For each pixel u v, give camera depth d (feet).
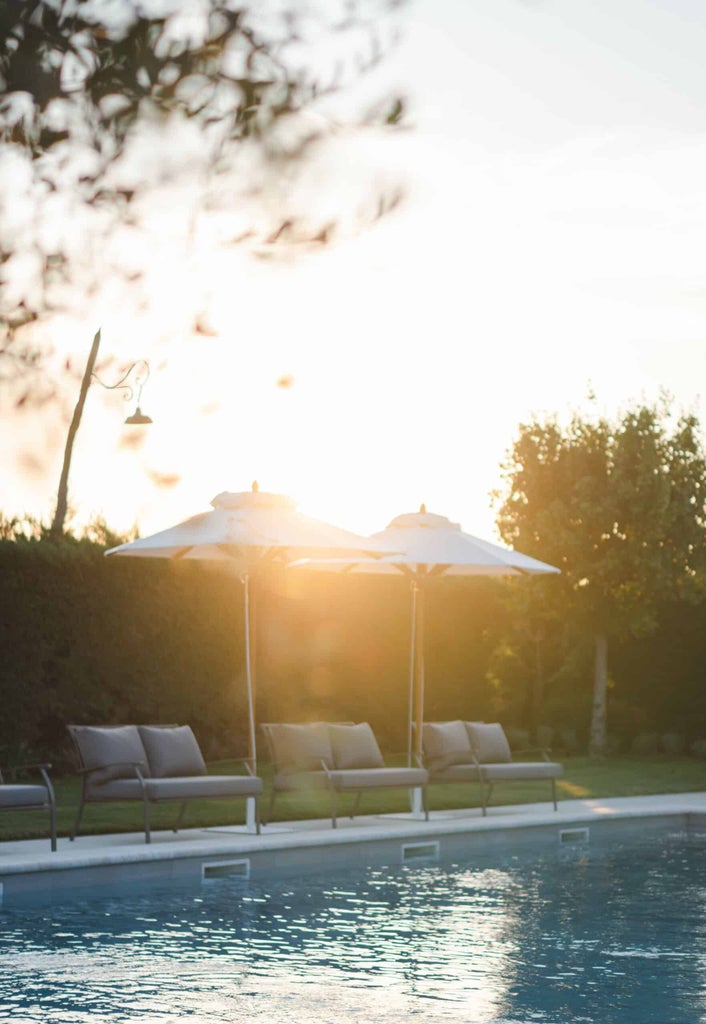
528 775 46.11
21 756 53.83
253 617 42.37
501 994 21.68
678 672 78.89
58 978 22.43
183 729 39.32
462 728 46.91
